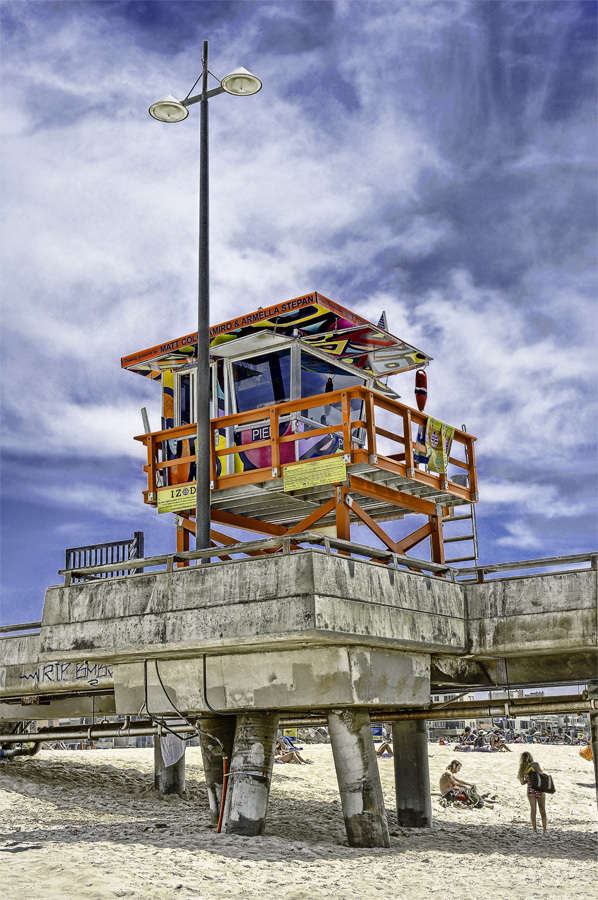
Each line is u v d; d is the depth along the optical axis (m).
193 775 26.39
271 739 16.17
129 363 19.98
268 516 19.64
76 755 29.64
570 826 21.33
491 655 15.62
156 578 14.48
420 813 20.25
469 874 13.92
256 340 18.61
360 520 18.03
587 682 15.67
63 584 15.56
